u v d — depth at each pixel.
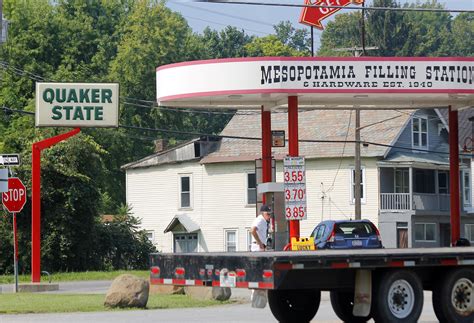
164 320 25.33
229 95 38.81
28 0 100.81
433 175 82.94
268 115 42.34
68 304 30.00
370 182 78.75
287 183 38.84
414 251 22.97
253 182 80.75
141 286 29.61
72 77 93.56
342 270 22.23
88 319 25.59
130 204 87.81
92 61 99.06
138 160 93.00
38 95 43.06
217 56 142.00
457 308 23.11
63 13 103.62
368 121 80.94
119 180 96.81
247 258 21.19
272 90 38.09
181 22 113.44
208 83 38.75
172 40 103.38
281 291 24.61
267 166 42.38
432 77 38.88
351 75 38.41
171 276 23.17
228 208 81.69
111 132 95.81
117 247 66.06
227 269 21.66
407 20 147.62
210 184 82.75
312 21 52.97
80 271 62.00
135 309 29.28
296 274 21.75
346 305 24.73
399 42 146.00
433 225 81.62
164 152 85.81
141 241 68.31
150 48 101.00
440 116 83.19
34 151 40.34
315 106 43.38
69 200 60.38
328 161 79.06
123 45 100.81
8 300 31.53
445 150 83.88
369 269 22.31
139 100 95.69
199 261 22.39
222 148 83.06
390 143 78.19
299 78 38.16
